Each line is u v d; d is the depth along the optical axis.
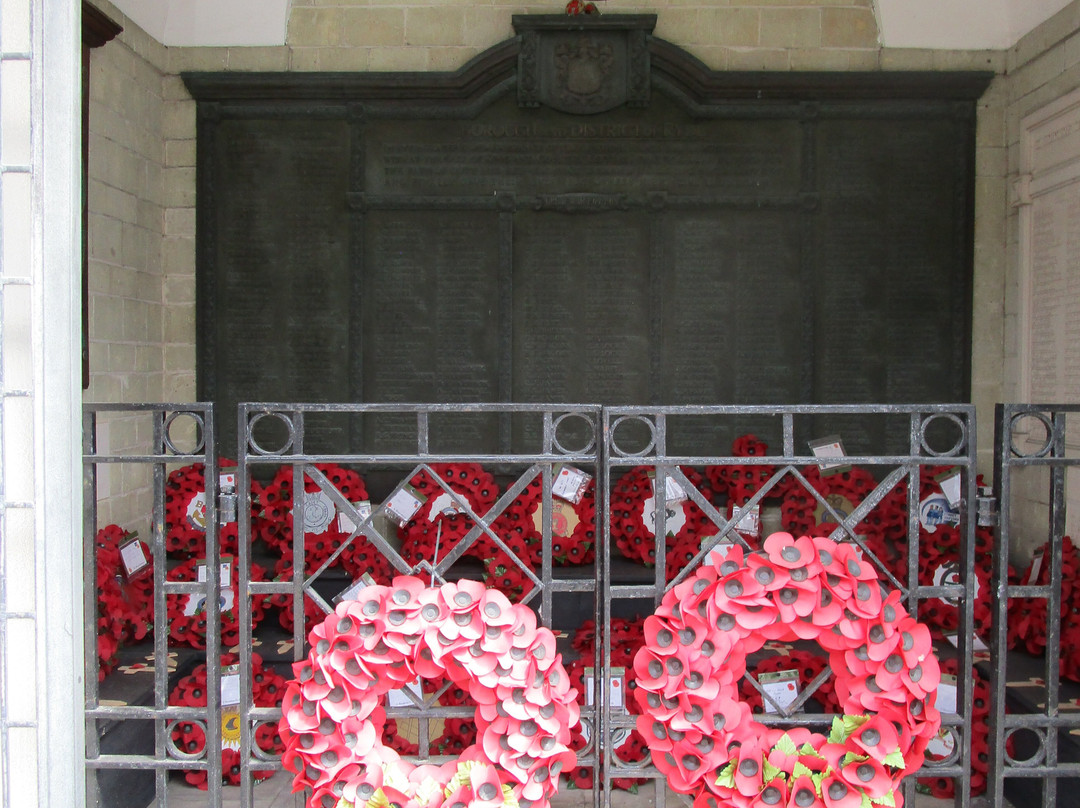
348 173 4.53
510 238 4.51
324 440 4.62
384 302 4.57
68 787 2.26
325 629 2.36
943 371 4.50
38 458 2.20
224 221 4.55
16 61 2.18
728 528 2.40
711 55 4.54
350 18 4.56
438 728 3.13
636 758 3.04
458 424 4.60
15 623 2.22
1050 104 4.02
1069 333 3.95
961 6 4.43
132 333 4.29
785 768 2.24
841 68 4.51
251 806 2.41
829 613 2.30
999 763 2.46
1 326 2.20
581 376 4.58
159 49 4.50
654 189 4.51
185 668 3.34
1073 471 3.83
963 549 2.45
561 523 4.21
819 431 4.54
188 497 4.13
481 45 4.56
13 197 2.20
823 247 4.51
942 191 4.48
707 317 4.55
